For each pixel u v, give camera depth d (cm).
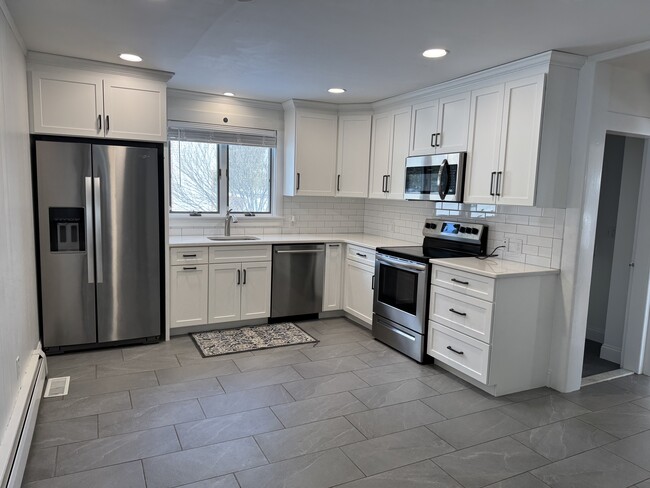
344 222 547
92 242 356
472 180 355
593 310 448
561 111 307
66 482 209
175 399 294
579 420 285
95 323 367
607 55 292
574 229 315
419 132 413
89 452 233
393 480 220
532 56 299
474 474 226
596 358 398
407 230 477
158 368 343
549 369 335
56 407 278
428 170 393
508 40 273
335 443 250
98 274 362
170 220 459
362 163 488
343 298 488
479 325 313
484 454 244
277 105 491
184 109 451
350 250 470
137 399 292
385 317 408
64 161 341
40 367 294
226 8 235
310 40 284
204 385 316
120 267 369
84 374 327
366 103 473
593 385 340
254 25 261
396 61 323
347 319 488
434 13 236
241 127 479
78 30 272
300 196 512
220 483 213
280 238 472
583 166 309
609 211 428
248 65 344
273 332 434
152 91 366
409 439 256
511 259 360
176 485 211
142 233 375
